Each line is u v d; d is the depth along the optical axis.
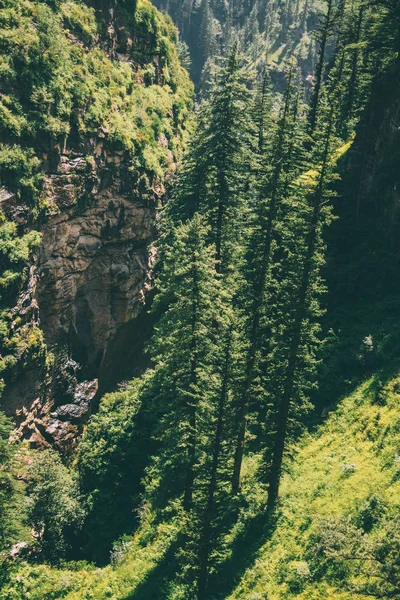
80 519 33.94
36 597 29.22
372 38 39.75
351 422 28.55
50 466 35.62
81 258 47.25
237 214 34.50
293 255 25.47
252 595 22.22
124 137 50.03
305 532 24.03
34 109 42.25
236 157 33.72
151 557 28.52
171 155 58.91
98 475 35.72
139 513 32.22
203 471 23.91
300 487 26.36
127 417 38.62
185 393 24.58
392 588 16.80
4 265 38.75
